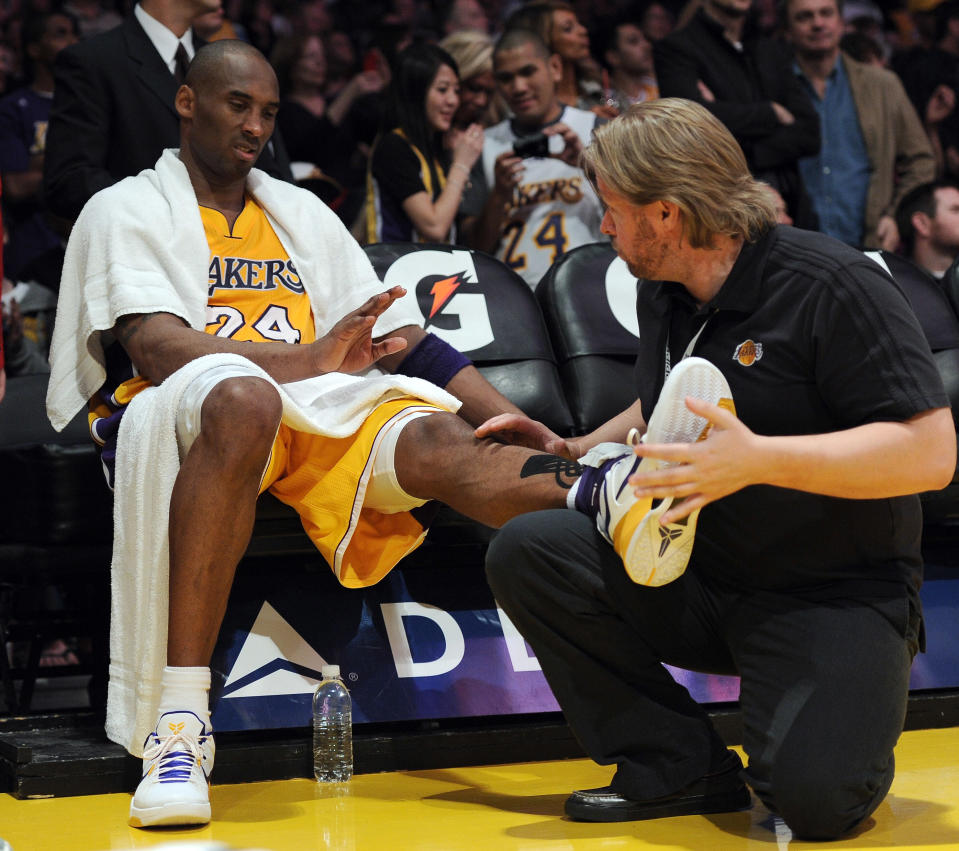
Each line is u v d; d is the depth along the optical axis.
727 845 2.94
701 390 2.80
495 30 9.66
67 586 5.70
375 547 4.00
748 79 7.39
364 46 9.17
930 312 5.30
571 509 3.29
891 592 3.11
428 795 3.66
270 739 4.02
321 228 4.53
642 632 3.24
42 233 7.26
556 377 4.94
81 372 4.29
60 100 5.43
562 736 4.21
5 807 3.57
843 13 9.77
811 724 2.95
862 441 2.78
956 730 4.41
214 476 3.51
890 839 2.96
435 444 3.70
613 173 3.05
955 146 9.47
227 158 4.32
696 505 2.71
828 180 8.40
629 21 9.16
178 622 3.49
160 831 3.24
